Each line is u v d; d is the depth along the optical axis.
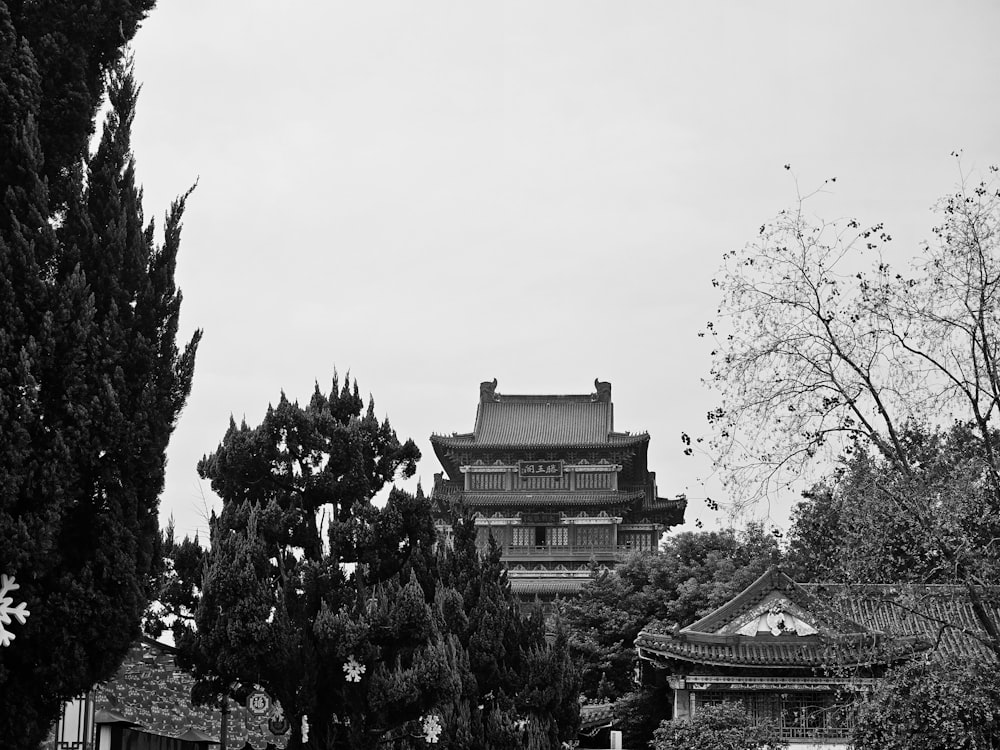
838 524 33.53
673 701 73.38
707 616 66.56
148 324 32.88
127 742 44.84
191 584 43.94
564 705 57.50
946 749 36.09
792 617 65.31
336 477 45.72
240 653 40.38
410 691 41.44
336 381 48.72
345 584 44.56
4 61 31.05
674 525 121.94
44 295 30.23
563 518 118.00
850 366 32.75
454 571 55.69
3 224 30.64
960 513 31.94
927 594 33.38
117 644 30.94
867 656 36.47
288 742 42.19
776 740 61.22
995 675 34.47
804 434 32.75
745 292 33.22
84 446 30.45
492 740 49.78
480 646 52.88
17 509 29.56
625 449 118.94
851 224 33.00
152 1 34.88
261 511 43.78
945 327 32.69
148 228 34.06
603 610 87.75
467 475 121.50
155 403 32.38
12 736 30.05
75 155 32.84
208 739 43.25
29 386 29.25
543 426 124.31
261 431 45.25
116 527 31.02
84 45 33.47
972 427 33.22
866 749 38.16
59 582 30.11
